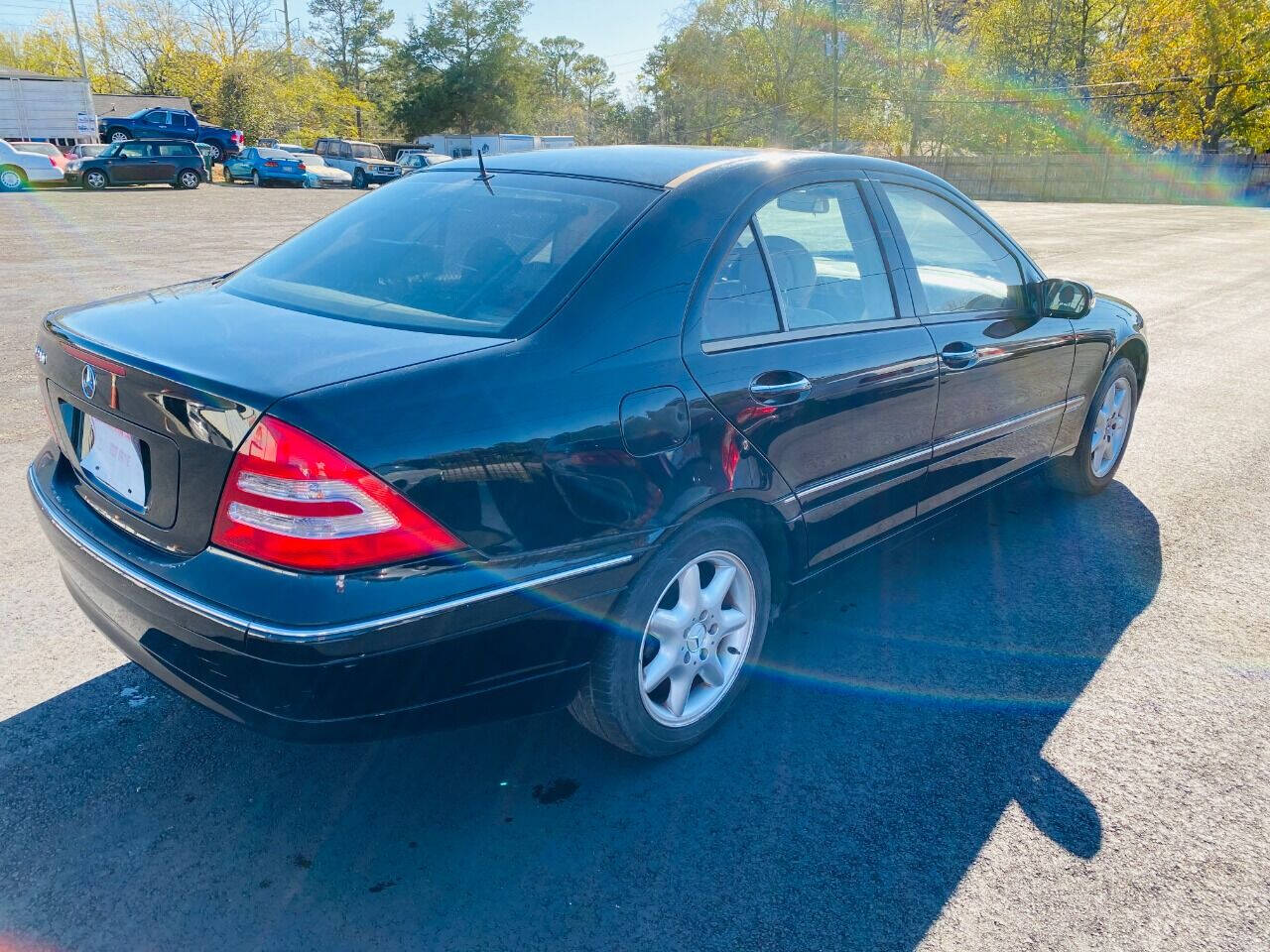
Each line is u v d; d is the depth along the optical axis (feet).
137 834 7.86
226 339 7.48
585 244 8.28
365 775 8.67
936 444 11.20
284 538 6.34
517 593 7.11
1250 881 7.63
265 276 9.48
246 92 190.90
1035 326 12.83
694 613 8.72
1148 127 166.40
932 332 10.85
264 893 7.27
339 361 6.93
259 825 8.00
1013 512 15.55
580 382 7.47
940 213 11.68
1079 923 7.16
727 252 8.79
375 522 6.40
